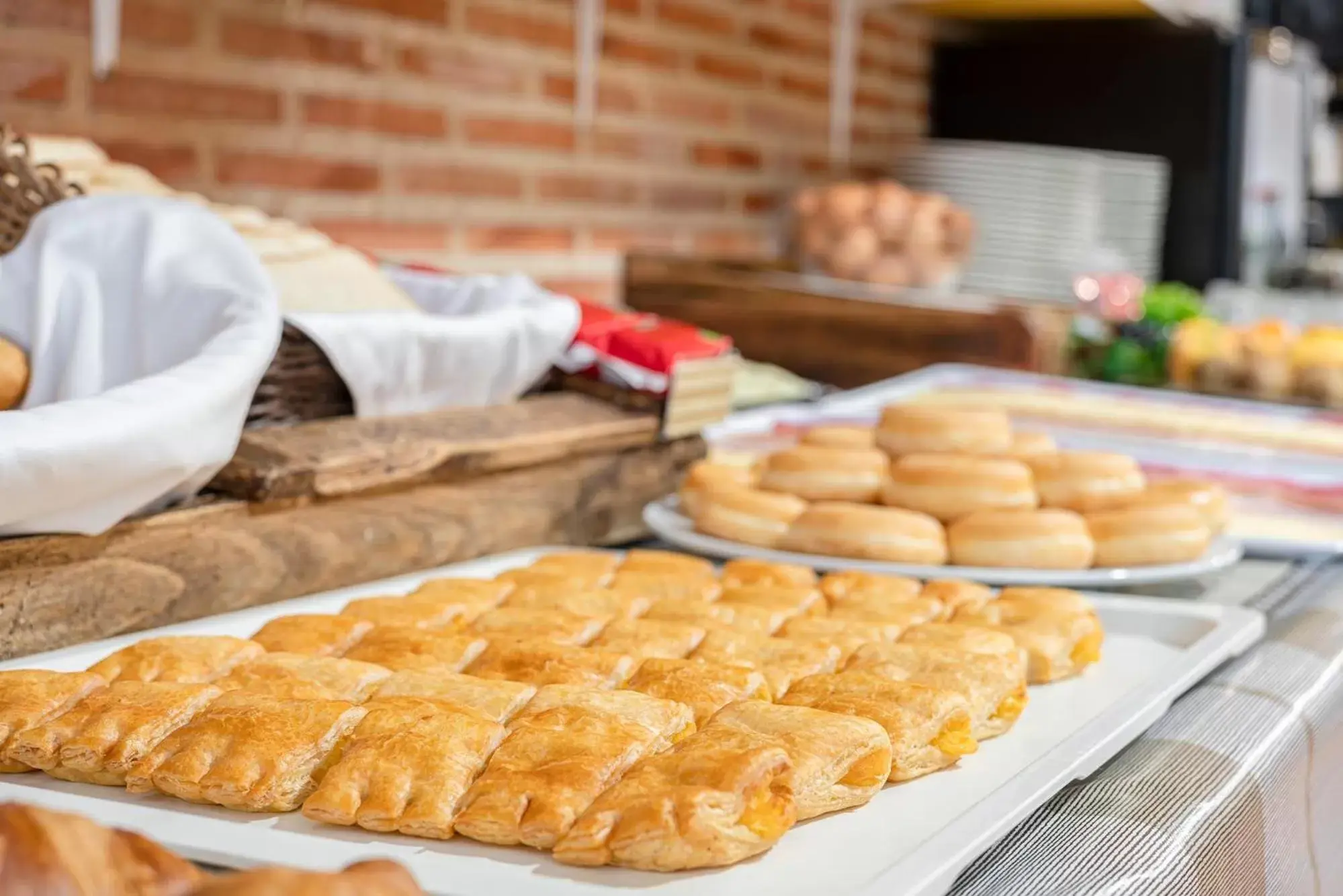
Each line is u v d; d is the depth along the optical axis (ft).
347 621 2.54
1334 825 2.80
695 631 2.55
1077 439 5.38
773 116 10.62
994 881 1.81
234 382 2.63
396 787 1.84
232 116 6.55
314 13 6.89
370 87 7.29
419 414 3.40
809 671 2.40
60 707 2.06
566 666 2.29
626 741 1.89
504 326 3.61
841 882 1.75
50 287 2.97
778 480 3.72
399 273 4.20
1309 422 6.16
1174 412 6.20
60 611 2.45
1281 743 2.49
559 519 3.59
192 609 2.67
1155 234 10.46
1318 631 3.17
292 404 3.29
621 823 1.72
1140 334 8.06
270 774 1.88
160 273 2.95
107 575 2.52
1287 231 12.82
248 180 6.68
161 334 2.92
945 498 3.55
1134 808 2.09
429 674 2.20
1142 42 11.28
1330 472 5.00
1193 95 11.11
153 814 1.83
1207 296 10.45
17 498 2.29
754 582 3.10
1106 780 2.21
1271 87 12.30
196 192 6.41
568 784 1.80
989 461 3.66
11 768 2.00
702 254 10.12
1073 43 11.62
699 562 3.18
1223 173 11.07
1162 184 10.82
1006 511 3.52
